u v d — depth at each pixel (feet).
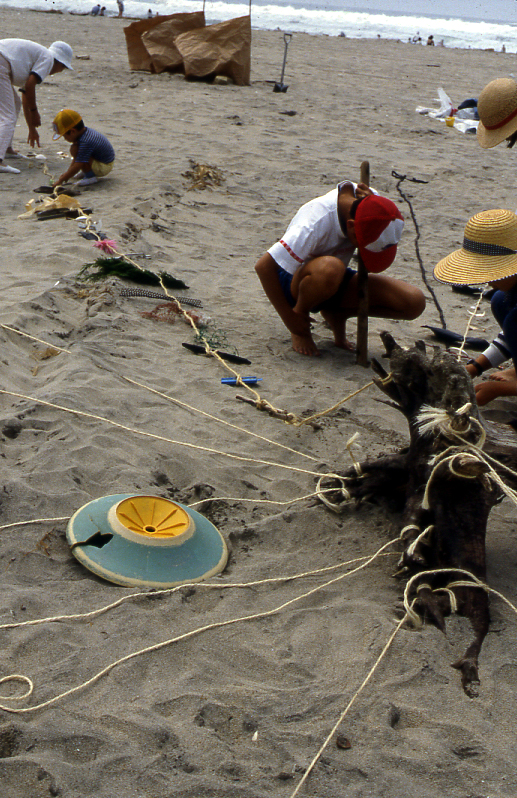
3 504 10.09
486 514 9.50
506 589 9.55
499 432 11.49
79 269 20.07
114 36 78.43
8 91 29.01
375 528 10.94
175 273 21.45
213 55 53.01
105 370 14.71
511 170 38.40
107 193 27.58
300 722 7.29
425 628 8.67
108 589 9.00
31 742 6.73
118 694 7.42
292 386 15.62
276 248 15.72
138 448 12.23
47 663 7.75
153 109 43.45
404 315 17.06
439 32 204.64
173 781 6.45
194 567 9.49
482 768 6.88
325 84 58.90
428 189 33.71
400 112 50.62
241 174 32.60
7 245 21.67
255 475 12.18
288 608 9.06
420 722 7.41
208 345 17.01
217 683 7.73
